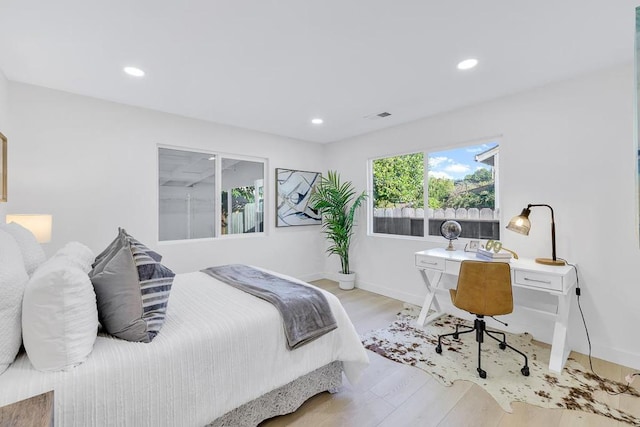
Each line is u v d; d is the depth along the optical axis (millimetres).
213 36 1900
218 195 3895
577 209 2510
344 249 4438
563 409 1802
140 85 2639
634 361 2254
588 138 2449
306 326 1747
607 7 1622
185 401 1301
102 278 1366
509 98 2891
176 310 1664
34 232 2213
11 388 991
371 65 2295
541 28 1822
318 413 1776
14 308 1072
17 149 2543
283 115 3504
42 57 2135
